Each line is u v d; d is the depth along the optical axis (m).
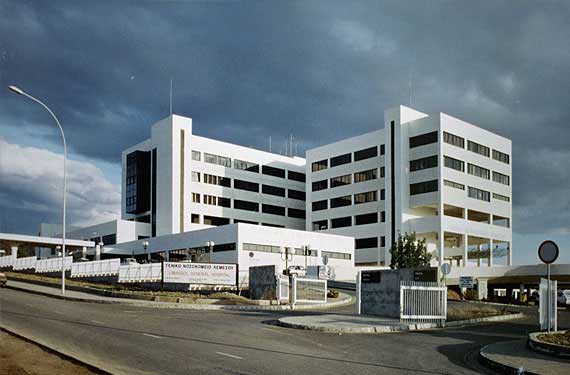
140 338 15.10
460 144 78.06
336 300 36.50
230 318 22.70
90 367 10.27
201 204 89.38
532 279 63.62
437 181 74.62
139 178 91.81
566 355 13.41
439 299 23.12
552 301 18.08
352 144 87.88
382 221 81.75
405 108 79.44
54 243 75.69
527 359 13.13
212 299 31.23
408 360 13.54
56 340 13.96
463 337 18.62
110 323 18.55
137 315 22.19
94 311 23.16
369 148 85.31
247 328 18.86
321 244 75.69
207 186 90.69
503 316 26.05
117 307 26.58
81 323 18.12
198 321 20.69
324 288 34.22
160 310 26.12
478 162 80.56
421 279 23.39
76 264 50.41
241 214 94.69
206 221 90.12
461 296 46.53
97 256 68.06
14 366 9.84
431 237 80.88
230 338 16.02
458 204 76.44
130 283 41.78
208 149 91.69
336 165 90.12
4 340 12.86
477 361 13.86
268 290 34.78
